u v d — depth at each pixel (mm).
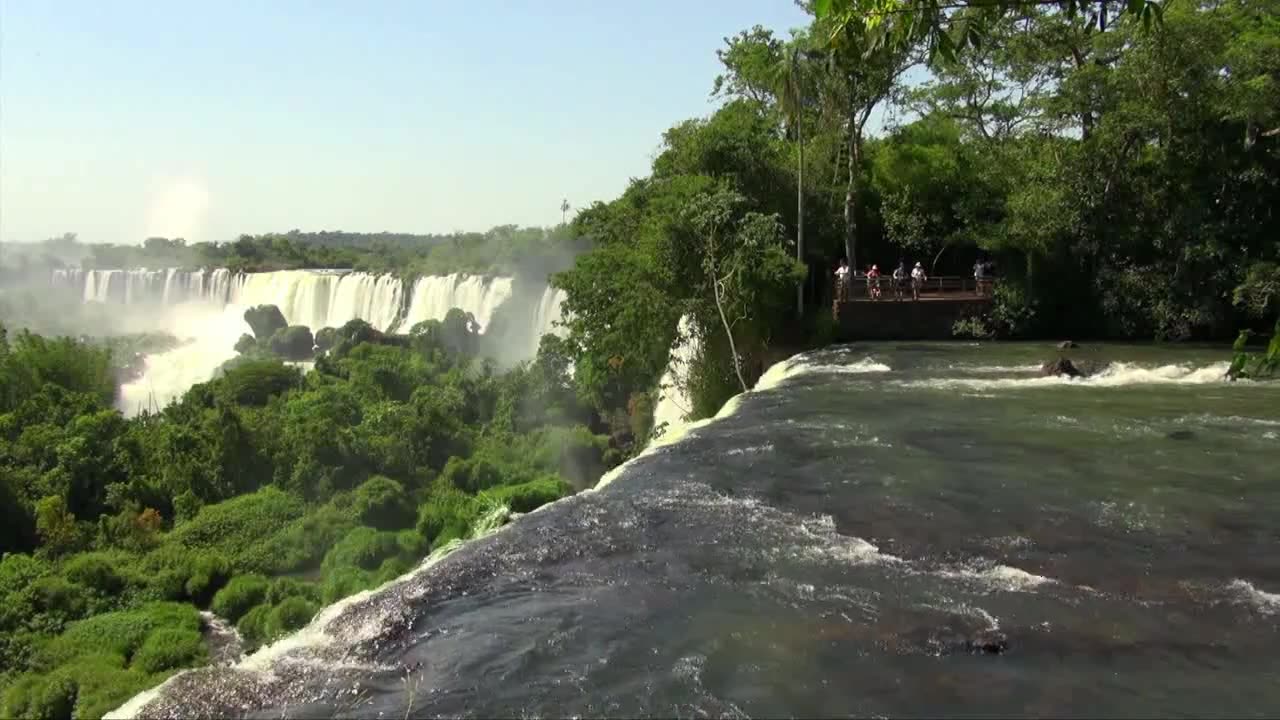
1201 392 26922
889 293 46750
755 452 18594
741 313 38031
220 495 40281
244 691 9086
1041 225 42688
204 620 28172
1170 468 17188
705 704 8578
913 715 8336
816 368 33156
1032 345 40469
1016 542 12969
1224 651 9547
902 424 21594
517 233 102250
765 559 12336
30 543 36438
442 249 115312
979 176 50938
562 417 49312
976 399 25578
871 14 6883
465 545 13281
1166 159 41719
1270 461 17719
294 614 26172
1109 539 13102
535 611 10766
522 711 8531
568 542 13102
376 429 44406
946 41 6602
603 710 8523
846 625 10250
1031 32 44625
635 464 17781
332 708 8695
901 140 55438
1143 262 44156
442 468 43531
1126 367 31203
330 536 33312
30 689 22078
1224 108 38312
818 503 14914
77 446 41031
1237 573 11773
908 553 12547
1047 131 43719
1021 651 9578
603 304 39656
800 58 44250
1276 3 42875
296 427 42844
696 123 49062
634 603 10945
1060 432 20625
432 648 9906
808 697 8695
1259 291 38219
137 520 35656
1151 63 39344
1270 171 39844
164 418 51312
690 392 39344
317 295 90125
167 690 9203
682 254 38469
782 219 47469
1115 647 9656
